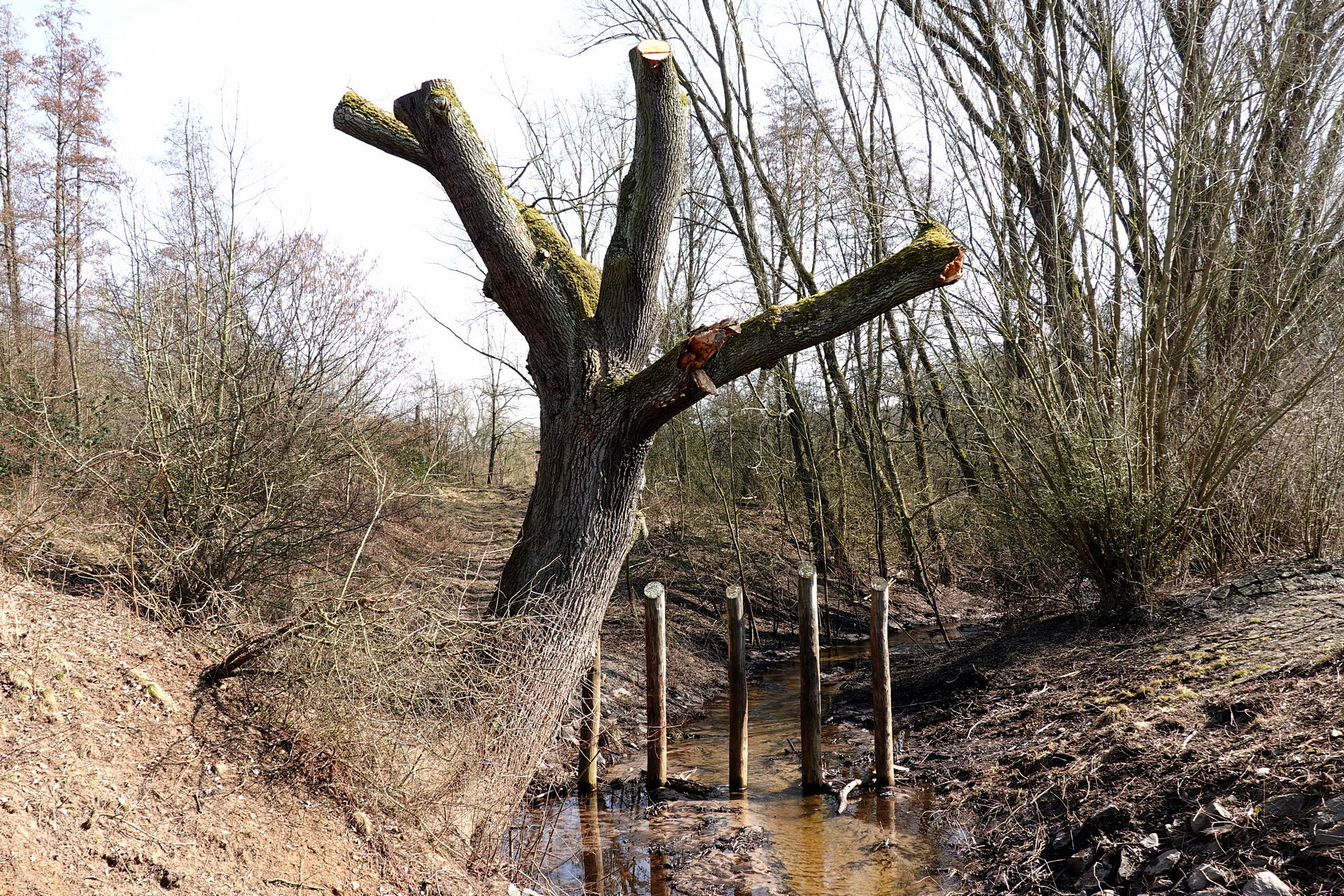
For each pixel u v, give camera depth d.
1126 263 10.74
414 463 10.38
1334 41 9.42
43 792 3.95
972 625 15.70
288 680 5.35
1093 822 5.78
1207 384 10.10
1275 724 5.84
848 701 11.33
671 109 6.73
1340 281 9.53
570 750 8.74
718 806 7.88
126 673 5.11
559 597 6.55
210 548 6.61
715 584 17.22
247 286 8.18
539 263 6.88
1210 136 9.70
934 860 6.42
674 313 18.16
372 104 7.18
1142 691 7.62
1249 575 9.68
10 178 16.47
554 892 5.97
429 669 5.57
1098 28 9.97
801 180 17.20
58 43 17.12
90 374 9.98
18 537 6.02
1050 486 10.52
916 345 15.65
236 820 4.50
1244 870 4.64
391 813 5.29
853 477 18.84
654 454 19.20
